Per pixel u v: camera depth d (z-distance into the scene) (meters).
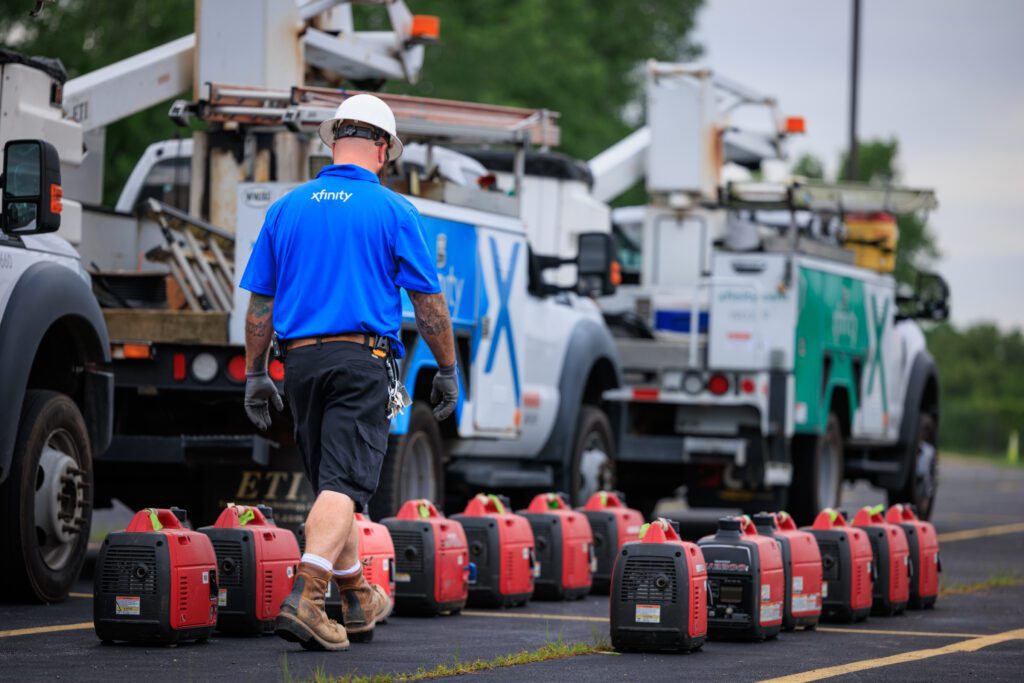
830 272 37.47
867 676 16.03
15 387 19.59
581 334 32.03
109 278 25.58
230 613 17.84
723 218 41.56
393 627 19.70
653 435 37.25
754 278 35.53
